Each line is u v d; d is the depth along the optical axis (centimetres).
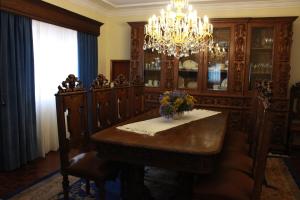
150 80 471
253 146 239
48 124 369
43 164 330
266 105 157
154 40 322
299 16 414
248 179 185
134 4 462
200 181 180
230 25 412
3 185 269
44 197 244
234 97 418
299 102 405
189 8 293
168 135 202
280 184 282
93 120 240
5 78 287
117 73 527
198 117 280
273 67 404
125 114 307
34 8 317
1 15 279
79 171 201
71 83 209
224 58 428
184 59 446
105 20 512
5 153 297
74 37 416
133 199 218
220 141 187
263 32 413
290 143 400
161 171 316
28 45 316
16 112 303
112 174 207
